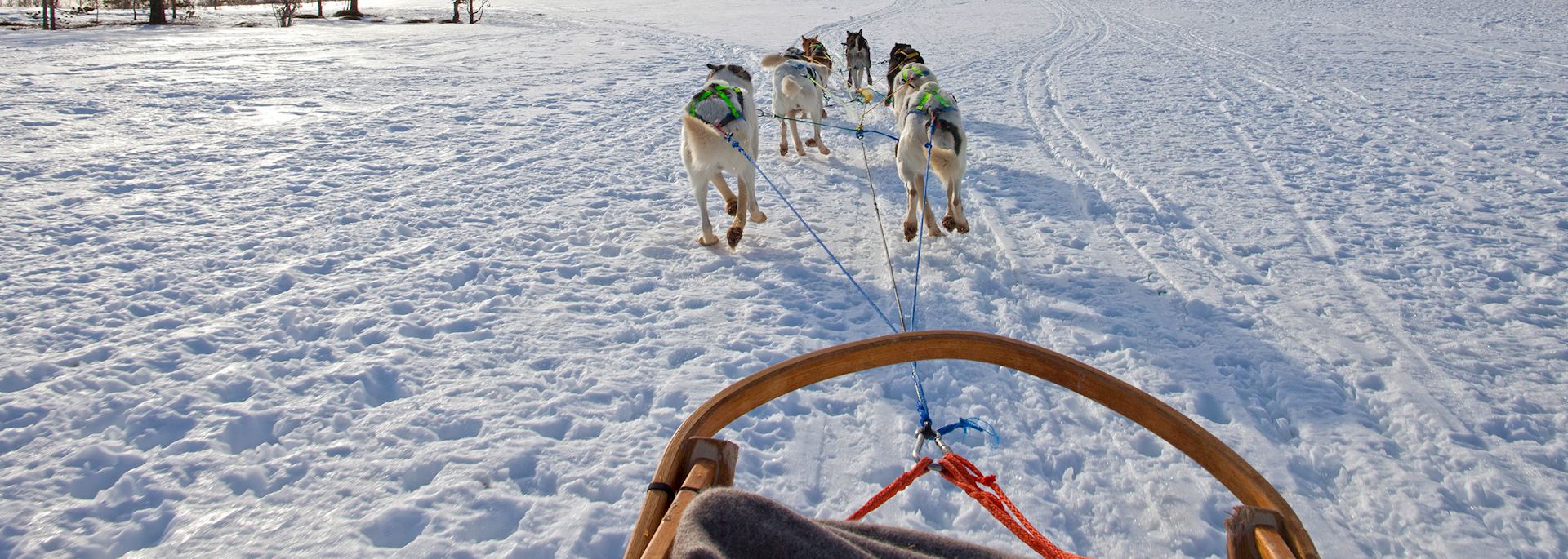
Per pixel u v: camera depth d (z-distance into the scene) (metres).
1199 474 2.86
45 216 5.36
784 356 3.71
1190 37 18.62
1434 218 5.80
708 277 4.71
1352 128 8.82
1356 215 5.87
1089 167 7.30
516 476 2.78
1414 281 4.68
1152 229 5.59
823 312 4.25
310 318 3.96
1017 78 13.19
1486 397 3.40
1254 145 8.09
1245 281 4.69
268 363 3.47
